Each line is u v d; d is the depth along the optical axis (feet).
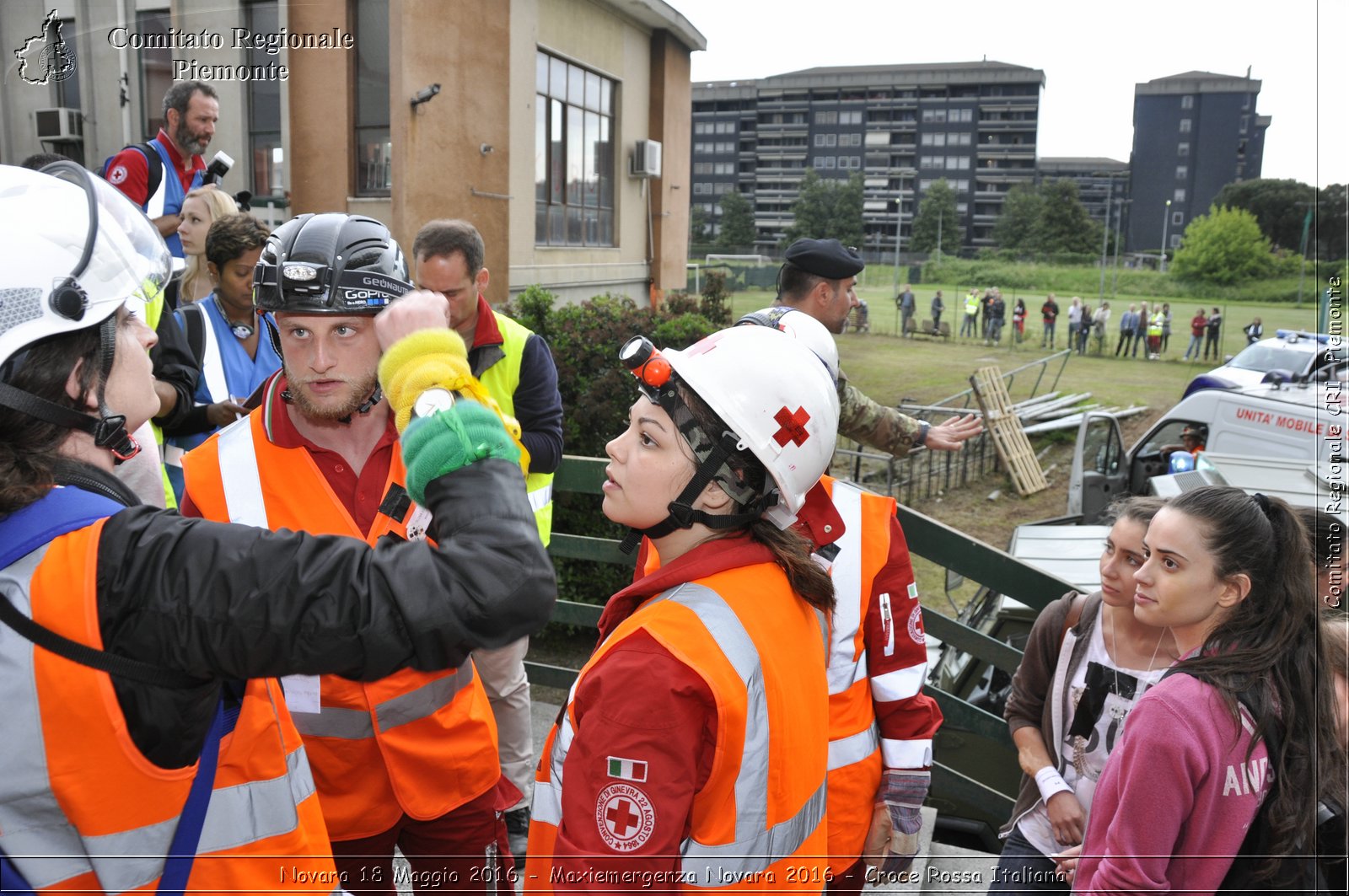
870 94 228.43
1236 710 6.21
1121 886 6.27
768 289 106.11
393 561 3.76
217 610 3.59
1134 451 33.73
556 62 47.62
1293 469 18.71
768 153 238.27
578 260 50.49
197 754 3.99
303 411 6.68
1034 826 8.47
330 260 6.31
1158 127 210.79
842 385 11.09
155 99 28.30
